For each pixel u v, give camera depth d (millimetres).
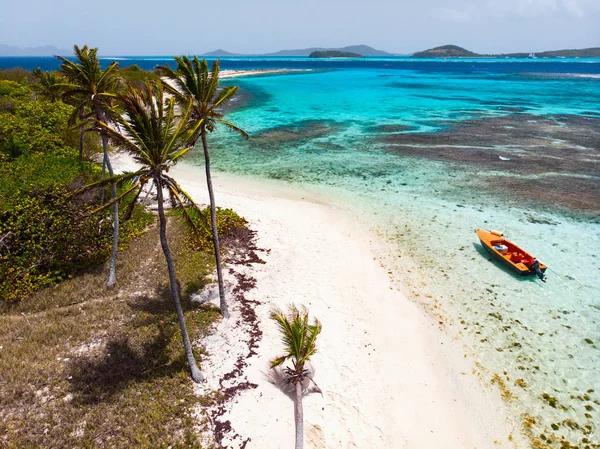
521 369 16078
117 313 17156
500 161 40844
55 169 25406
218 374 14625
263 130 55406
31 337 15484
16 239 19922
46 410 12445
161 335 16078
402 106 74625
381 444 12898
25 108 33688
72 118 17547
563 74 152250
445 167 39344
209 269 21312
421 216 29078
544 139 48781
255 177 36562
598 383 15430
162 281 19797
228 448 11969
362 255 24125
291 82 121250
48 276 19500
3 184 22094
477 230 25719
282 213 29109
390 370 15898
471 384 15438
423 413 14188
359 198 32125
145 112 10812
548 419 14008
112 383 13695
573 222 27906
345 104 77438
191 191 32188
